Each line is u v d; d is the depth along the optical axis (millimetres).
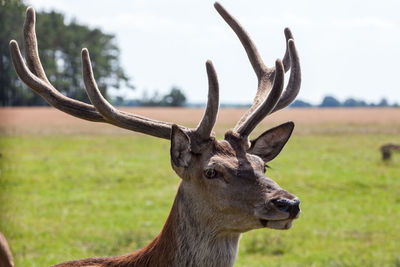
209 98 7723
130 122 8539
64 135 66688
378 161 40438
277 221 7395
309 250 18234
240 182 7625
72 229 20531
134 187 30031
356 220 22734
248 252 17891
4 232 17625
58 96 8867
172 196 27547
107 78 156500
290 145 54125
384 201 26594
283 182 30875
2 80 122688
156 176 33625
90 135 67625
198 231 7984
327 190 29141
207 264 7949
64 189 28969
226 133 8352
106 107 8453
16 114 114188
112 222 21969
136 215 23328
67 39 142875
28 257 16531
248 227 7629
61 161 40156
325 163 39250
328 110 172000
